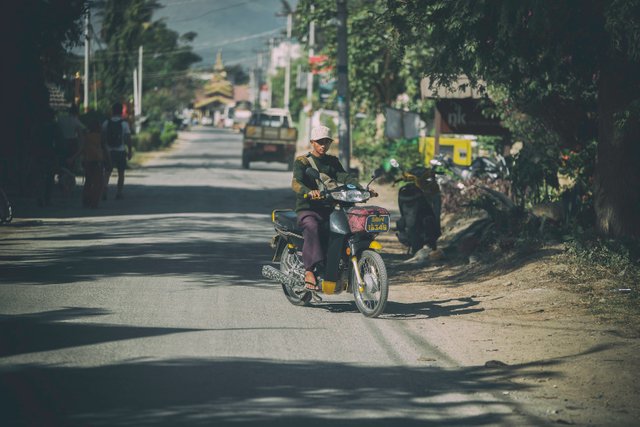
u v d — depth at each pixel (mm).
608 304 14211
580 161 21219
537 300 14656
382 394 9383
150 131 95312
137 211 29031
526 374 10375
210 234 23219
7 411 8305
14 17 28781
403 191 20125
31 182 32188
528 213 19906
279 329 12492
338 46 32844
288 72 128125
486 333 12539
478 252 18938
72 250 19594
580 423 8609
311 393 9305
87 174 29422
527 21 16328
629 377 10242
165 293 14836
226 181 46750
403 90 51406
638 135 17188
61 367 9953
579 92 19984
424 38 19406
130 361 10336
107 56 84812
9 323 12125
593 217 19594
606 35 16453
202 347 11164
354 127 62625
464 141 40188
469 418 8648
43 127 29547
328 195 13516
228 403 8820
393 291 16156
